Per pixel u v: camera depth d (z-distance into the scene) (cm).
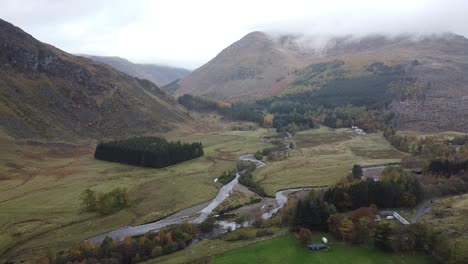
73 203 14275
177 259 9494
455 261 8300
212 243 10625
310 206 10781
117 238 11506
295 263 8856
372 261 8800
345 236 9788
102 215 13338
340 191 12294
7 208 13488
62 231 12025
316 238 10119
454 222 10506
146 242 10319
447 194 13900
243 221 12631
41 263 9275
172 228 11638
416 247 9256
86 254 9525
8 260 10112
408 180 13538
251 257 9256
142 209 14175
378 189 12469
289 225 11200
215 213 13912
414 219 11394
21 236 11475
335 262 8819
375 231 9506
